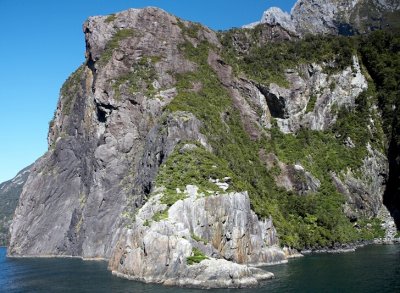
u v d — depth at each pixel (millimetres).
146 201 79938
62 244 117812
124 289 58844
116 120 118250
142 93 121625
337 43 147375
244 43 156000
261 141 124125
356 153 127625
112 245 101375
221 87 131500
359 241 107625
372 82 142875
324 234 99688
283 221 97812
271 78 138000
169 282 61656
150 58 130500
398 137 127938
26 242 123250
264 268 74250
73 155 130000
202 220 72500
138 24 137750
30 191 131500
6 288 65875
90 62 135250
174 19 143875
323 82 140250
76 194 124625
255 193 96125
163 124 102438
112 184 112062
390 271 65188
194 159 86688
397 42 145875
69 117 140000
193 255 64125
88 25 138625
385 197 128000
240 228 77312
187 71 130875
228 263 61562
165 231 66812
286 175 116875
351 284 56969
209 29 152625
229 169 91812
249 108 131250
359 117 135625
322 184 118250
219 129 109625
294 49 148000
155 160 97625
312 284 58094
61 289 61750
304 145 128625
